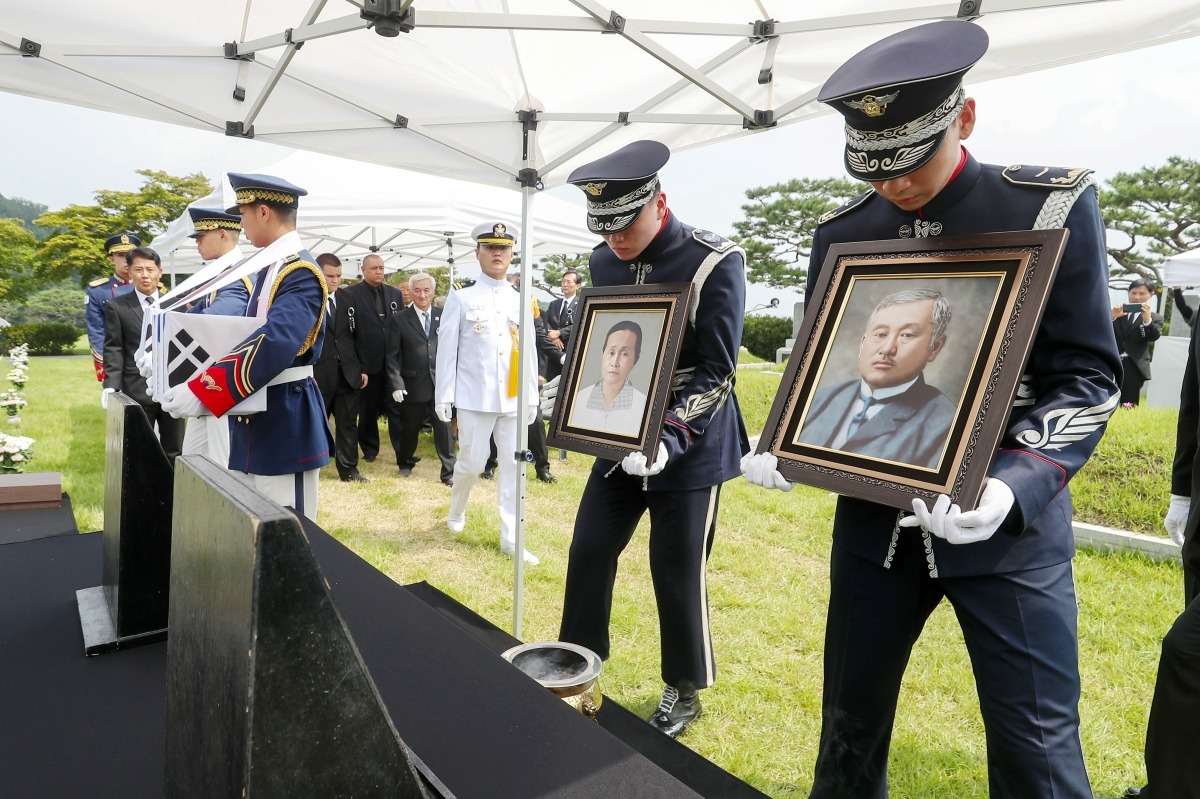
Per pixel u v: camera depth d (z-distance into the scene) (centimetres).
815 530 480
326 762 56
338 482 617
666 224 212
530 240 280
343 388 612
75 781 79
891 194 129
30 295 3850
